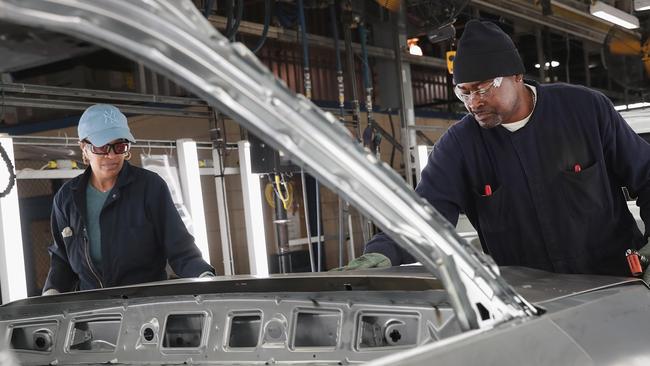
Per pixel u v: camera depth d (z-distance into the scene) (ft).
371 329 5.27
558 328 4.22
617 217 7.84
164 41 2.77
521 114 7.50
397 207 3.54
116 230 9.39
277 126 3.17
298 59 26.71
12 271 13.05
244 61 2.93
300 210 25.64
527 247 7.88
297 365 5.52
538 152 7.55
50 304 7.06
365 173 3.40
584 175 7.50
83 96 16.24
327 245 26.68
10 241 13.05
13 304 7.24
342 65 28.48
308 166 3.34
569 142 7.53
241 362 5.87
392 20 18.84
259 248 18.13
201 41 2.82
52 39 2.53
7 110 21.81
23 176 13.83
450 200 7.91
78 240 9.59
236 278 5.89
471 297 3.88
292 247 25.89
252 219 18.19
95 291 6.70
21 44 2.49
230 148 18.98
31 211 22.40
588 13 27.32
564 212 7.60
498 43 7.13
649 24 27.58
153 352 6.43
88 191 9.61
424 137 24.58
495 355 3.69
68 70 16.06
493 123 7.33
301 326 5.71
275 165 18.45
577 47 36.83
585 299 4.72
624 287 5.12
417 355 3.36
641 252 6.97
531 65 33.86
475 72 7.08
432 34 18.47
